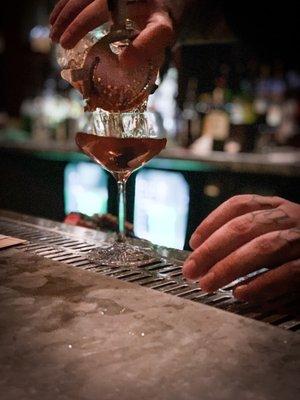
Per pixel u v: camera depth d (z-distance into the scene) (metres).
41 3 2.35
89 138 0.49
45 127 2.27
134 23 0.51
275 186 1.51
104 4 0.46
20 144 2.05
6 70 2.63
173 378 0.27
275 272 0.38
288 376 0.27
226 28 0.90
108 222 0.67
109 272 0.46
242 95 1.76
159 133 0.51
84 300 0.38
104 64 0.45
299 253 0.38
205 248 0.40
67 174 1.89
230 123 1.70
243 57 1.46
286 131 1.84
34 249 0.52
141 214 1.71
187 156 1.61
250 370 0.28
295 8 0.94
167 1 0.54
